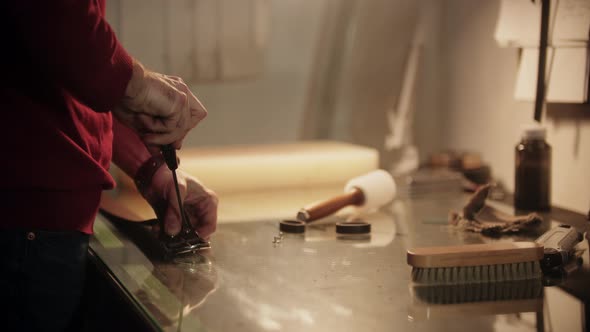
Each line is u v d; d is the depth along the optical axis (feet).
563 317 4.56
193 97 5.43
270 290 4.91
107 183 5.31
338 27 9.68
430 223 6.31
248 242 5.84
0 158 5.04
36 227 5.16
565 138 6.79
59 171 5.11
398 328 4.43
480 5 7.75
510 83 7.41
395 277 5.11
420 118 8.78
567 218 6.44
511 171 7.48
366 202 6.46
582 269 5.28
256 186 7.62
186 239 5.61
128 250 5.65
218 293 4.88
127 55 5.03
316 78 9.91
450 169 7.69
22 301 5.20
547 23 6.60
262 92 10.34
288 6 10.23
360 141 9.32
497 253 5.03
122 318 5.15
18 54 4.99
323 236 5.98
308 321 4.50
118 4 8.84
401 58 8.85
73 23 4.77
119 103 5.16
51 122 5.08
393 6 8.85
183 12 9.05
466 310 4.65
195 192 5.86
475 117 7.93
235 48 9.29
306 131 10.02
